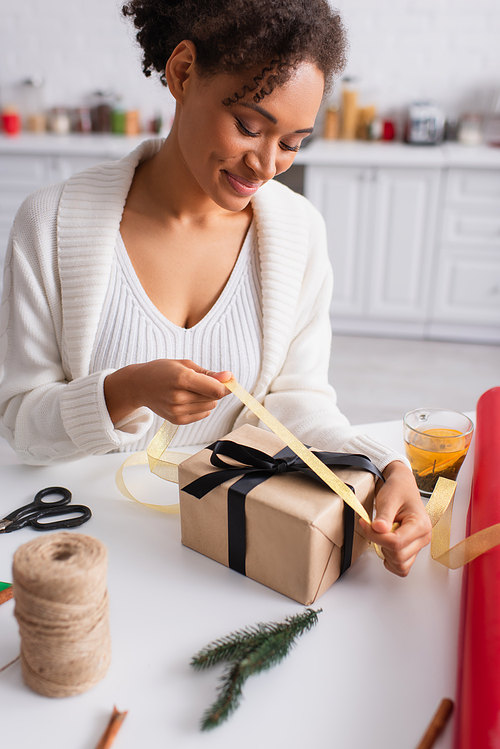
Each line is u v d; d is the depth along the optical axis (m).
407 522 0.69
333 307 3.30
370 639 0.65
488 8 3.18
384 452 0.83
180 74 0.77
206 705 0.57
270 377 1.06
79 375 0.99
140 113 3.55
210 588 0.71
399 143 3.35
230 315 1.01
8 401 0.99
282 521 0.66
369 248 3.15
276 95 0.70
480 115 3.25
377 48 3.33
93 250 0.93
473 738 0.48
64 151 3.10
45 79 3.54
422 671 0.62
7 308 0.98
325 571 0.69
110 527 0.80
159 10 0.82
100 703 0.57
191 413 0.76
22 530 0.79
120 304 0.97
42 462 0.92
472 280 3.13
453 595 0.71
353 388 2.84
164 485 0.90
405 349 3.24
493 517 0.71
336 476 0.71
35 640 0.54
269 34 0.67
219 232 0.99
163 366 0.75
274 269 1.00
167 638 0.64
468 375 2.99
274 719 0.56
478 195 2.98
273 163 0.76
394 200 3.04
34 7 3.40
